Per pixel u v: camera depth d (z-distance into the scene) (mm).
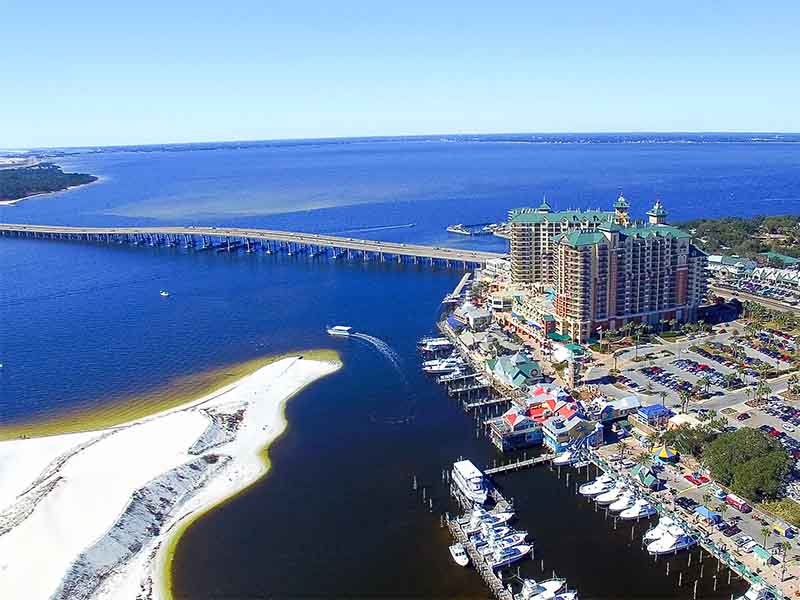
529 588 124625
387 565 135875
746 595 120438
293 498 159125
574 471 167625
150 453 173000
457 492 160125
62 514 144875
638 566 132250
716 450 157375
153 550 141250
